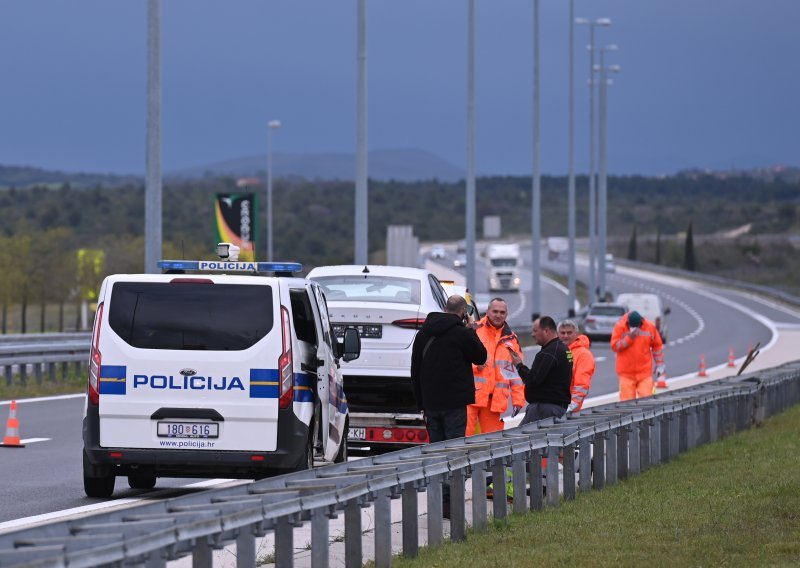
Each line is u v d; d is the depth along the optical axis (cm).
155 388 4259
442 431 4419
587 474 4669
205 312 4275
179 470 4334
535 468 4194
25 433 7050
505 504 3909
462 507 3612
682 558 3244
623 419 4941
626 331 7112
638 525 3809
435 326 4391
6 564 2050
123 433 4269
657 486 4744
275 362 4253
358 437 5647
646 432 5341
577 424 4519
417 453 3603
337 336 5662
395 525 4059
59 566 2080
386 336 5638
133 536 2345
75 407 8712
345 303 5653
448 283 6869
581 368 5481
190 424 4256
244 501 2662
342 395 5084
